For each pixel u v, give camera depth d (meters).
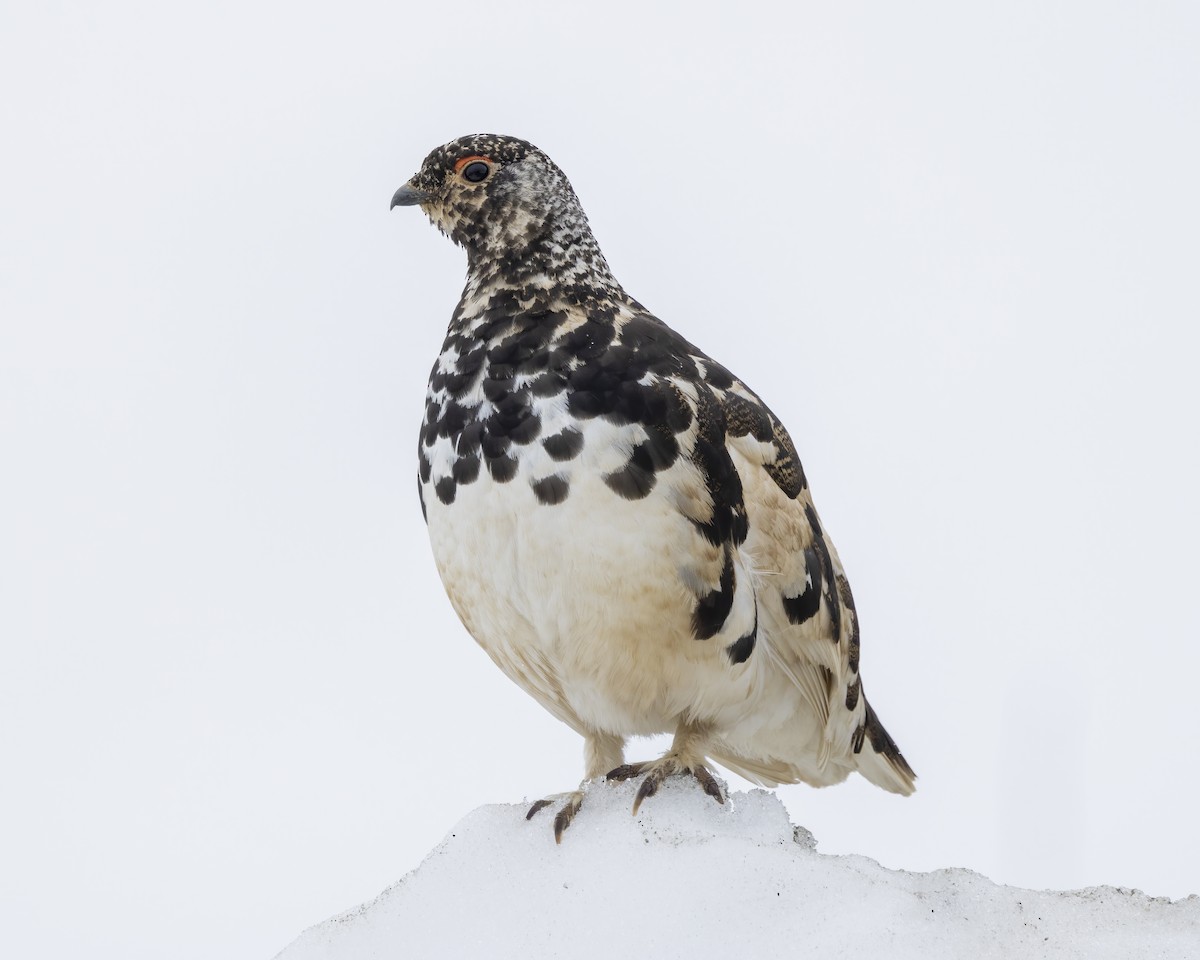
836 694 10.84
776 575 10.02
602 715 10.29
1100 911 8.06
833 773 11.89
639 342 9.69
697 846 8.48
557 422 9.38
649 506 9.32
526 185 10.32
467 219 10.45
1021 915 7.99
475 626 10.34
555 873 8.61
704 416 9.59
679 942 7.83
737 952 7.73
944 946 7.60
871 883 8.04
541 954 8.05
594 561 9.34
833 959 7.54
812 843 9.23
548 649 9.91
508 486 9.45
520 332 9.77
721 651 9.73
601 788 9.40
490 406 9.56
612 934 8.02
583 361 9.52
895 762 12.24
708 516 9.50
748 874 8.15
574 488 9.31
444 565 10.07
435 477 9.82
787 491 10.24
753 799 9.23
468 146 10.48
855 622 11.30
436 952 8.30
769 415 10.30
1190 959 7.46
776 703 10.65
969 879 8.30
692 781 9.52
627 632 9.52
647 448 9.34
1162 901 8.13
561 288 10.04
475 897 8.62
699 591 9.51
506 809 9.18
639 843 8.63
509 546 9.56
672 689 9.84
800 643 10.30
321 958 8.45
